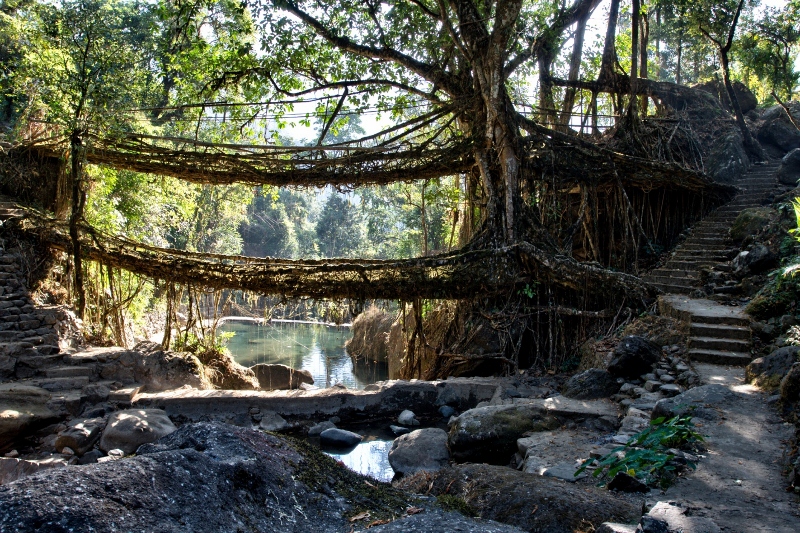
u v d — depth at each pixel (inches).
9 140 707.4
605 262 649.6
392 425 454.6
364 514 110.7
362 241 2034.9
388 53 663.1
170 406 447.2
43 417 382.3
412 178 629.3
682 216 655.8
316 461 123.8
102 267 622.2
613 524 145.3
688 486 200.7
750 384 323.0
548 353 547.8
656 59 1173.7
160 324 948.0
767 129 774.5
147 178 839.1
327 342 1145.4
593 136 705.0
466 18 551.2
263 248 1980.8
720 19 796.6
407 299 550.0
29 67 649.0
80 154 595.2
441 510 116.5
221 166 626.2
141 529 83.0
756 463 220.8
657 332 437.7
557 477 241.9
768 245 498.0
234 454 110.0
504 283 533.0
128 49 671.8
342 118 785.6
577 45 741.9
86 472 87.3
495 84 554.3
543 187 609.3
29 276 575.2
